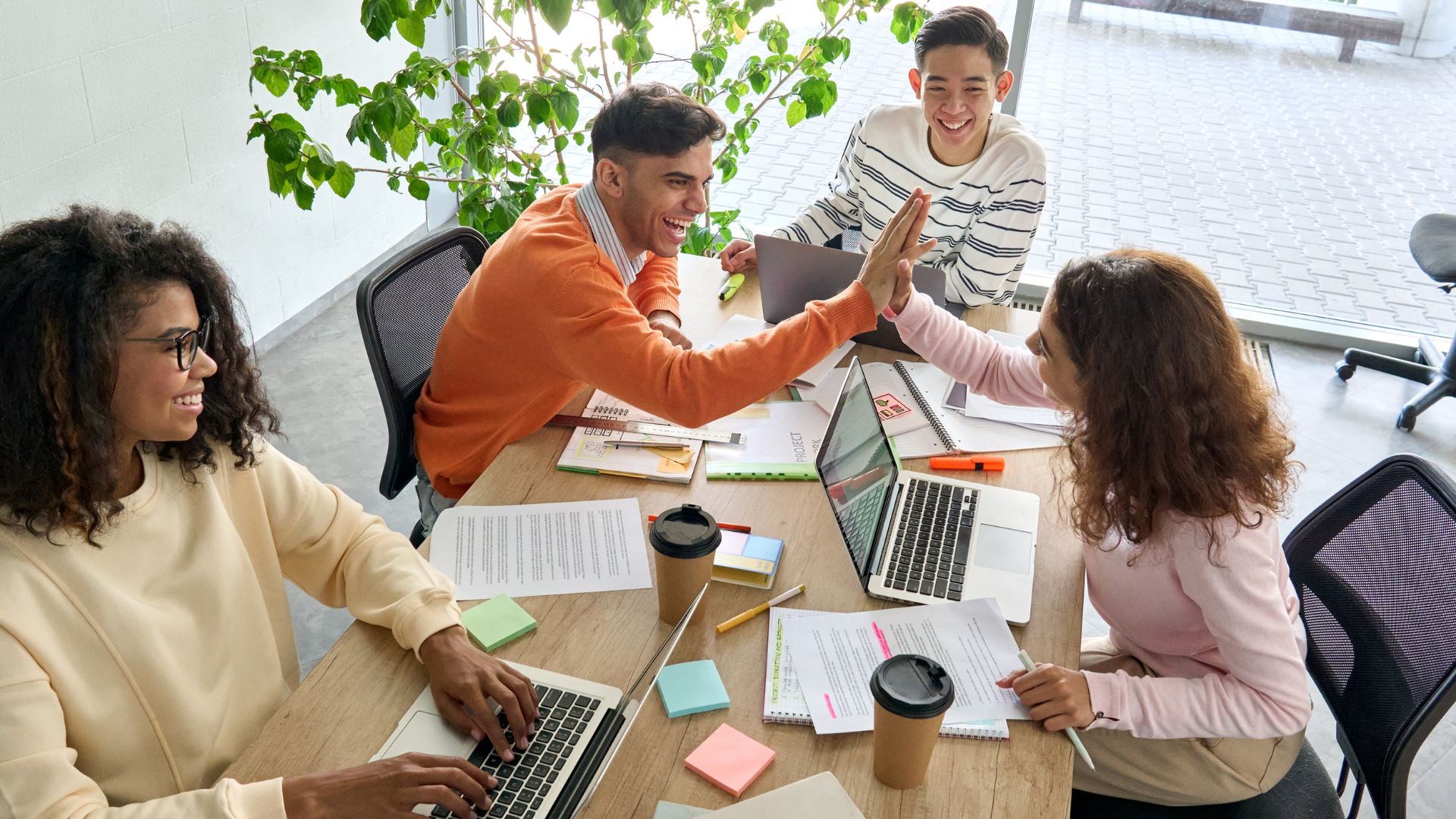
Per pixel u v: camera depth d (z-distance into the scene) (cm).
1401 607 144
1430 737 224
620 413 184
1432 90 356
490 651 131
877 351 206
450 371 183
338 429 312
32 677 105
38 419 105
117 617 113
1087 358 132
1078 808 148
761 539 150
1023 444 178
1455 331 372
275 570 139
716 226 350
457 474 186
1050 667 128
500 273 169
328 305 380
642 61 303
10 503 107
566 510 157
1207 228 392
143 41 280
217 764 126
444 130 304
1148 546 135
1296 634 149
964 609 139
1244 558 128
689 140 166
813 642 133
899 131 245
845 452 153
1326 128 371
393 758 111
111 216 113
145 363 110
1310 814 148
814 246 198
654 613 139
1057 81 376
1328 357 373
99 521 111
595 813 111
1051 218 399
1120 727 127
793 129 417
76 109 265
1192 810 148
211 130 310
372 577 137
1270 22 357
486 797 109
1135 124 381
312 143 286
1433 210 374
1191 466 127
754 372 163
